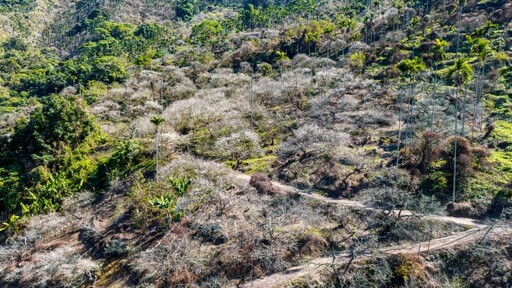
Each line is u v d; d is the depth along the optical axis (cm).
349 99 6738
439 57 7294
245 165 5688
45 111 7031
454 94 6788
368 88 7338
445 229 4056
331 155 5428
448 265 3644
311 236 4012
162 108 7275
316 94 7525
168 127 6400
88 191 5616
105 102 7975
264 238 4006
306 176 5131
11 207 5766
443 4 11006
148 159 5956
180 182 4606
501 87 6900
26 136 6938
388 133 6050
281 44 11181
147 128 6347
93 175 5972
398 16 10762
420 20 10469
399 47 9262
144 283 3759
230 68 10156
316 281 3506
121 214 4881
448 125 5844
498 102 6550
